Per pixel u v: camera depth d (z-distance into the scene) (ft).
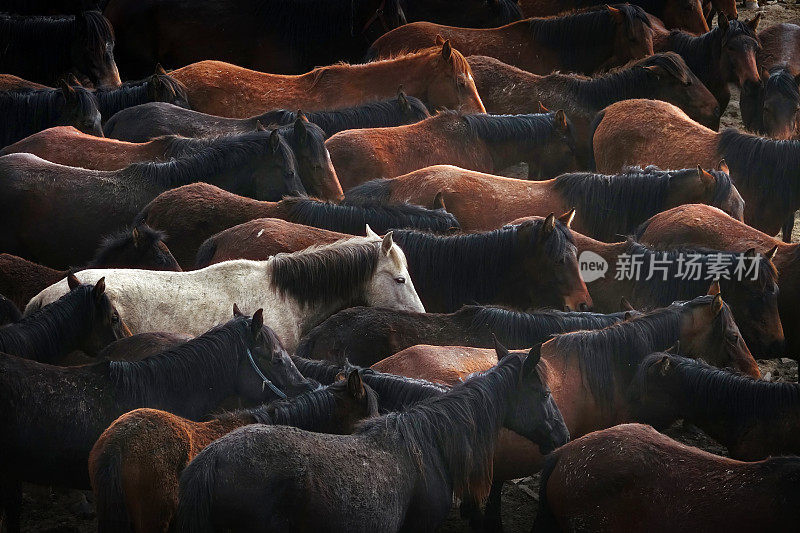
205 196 44.04
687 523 24.54
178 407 29.73
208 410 30.25
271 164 47.16
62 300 32.68
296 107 61.52
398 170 52.49
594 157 58.13
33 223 46.06
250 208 43.65
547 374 29.50
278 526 23.12
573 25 70.08
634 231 47.01
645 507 25.25
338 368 31.96
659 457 25.77
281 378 30.30
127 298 35.09
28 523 33.12
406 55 65.05
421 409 26.91
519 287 40.52
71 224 46.01
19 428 27.99
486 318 35.29
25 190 45.98
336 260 37.22
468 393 27.68
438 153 53.42
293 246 39.73
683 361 31.89
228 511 22.94
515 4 83.20
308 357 34.58
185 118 55.57
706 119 62.28
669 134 53.83
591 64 70.85
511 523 34.40
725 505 24.27
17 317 35.58
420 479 26.03
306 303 37.29
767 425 30.78
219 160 47.09
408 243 40.57
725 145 50.96
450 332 35.12
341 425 27.71
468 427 27.25
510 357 28.94
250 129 55.21
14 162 46.91
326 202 43.50
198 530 22.95
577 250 42.04
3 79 62.13
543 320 35.35
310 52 77.10
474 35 71.72
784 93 61.46
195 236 43.27
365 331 34.65
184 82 61.93
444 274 40.34
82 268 39.83
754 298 39.63
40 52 70.59
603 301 41.73
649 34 69.31
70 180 46.47
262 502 22.94
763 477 24.31
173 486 25.44
